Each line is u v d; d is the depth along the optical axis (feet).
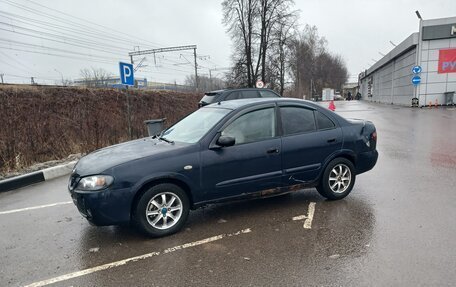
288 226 14.05
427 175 21.04
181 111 58.85
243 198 14.93
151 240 13.24
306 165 15.97
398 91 116.78
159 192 13.23
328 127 16.76
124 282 10.38
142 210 12.98
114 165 12.72
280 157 15.28
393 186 18.98
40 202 18.86
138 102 48.24
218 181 14.14
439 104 92.48
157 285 10.13
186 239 13.19
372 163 17.90
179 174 13.37
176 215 13.73
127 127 42.11
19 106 31.01
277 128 15.47
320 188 16.89
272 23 109.29
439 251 11.37
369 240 12.41
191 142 14.29
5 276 11.01
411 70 98.84
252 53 112.88
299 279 10.11
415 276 9.97
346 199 17.11
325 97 217.36
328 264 10.87
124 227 14.65
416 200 16.51
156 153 13.38
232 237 13.21
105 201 12.35
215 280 10.25
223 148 14.21
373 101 179.22
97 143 34.63
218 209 16.37
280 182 15.48
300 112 16.29
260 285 9.89
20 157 27.02
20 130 29.27
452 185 18.74
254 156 14.69
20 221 15.96
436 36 89.35
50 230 14.69
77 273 11.03
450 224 13.52
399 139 36.63
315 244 12.32
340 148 16.74
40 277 10.88
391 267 10.51
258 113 15.30
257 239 12.93
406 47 99.55
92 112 38.17
